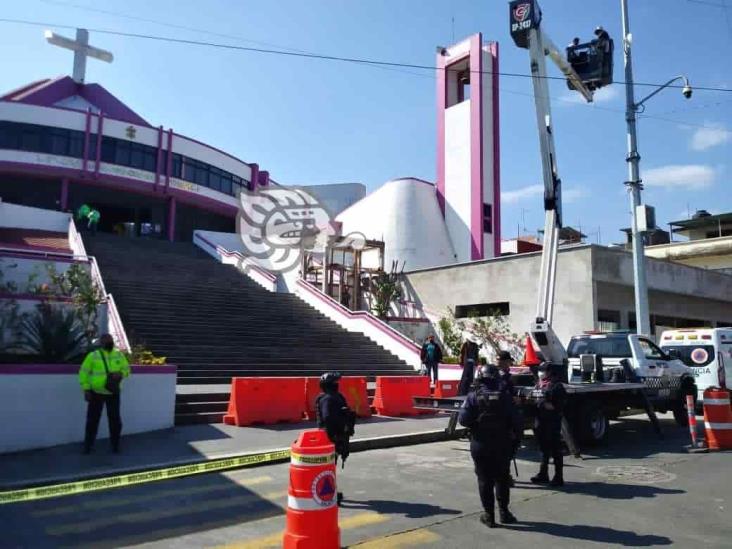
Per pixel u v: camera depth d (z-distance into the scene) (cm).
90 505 675
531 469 922
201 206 4312
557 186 1353
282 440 1027
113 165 3809
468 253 3525
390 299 2620
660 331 2477
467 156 3625
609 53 1430
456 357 2203
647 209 1752
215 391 1309
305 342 1923
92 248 2644
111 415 925
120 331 1391
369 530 601
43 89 4056
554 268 1294
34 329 1274
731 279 2803
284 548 499
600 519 644
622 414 1593
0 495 705
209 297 2131
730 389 1630
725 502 716
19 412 938
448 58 3803
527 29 1340
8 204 3008
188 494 729
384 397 1408
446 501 714
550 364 859
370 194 3856
